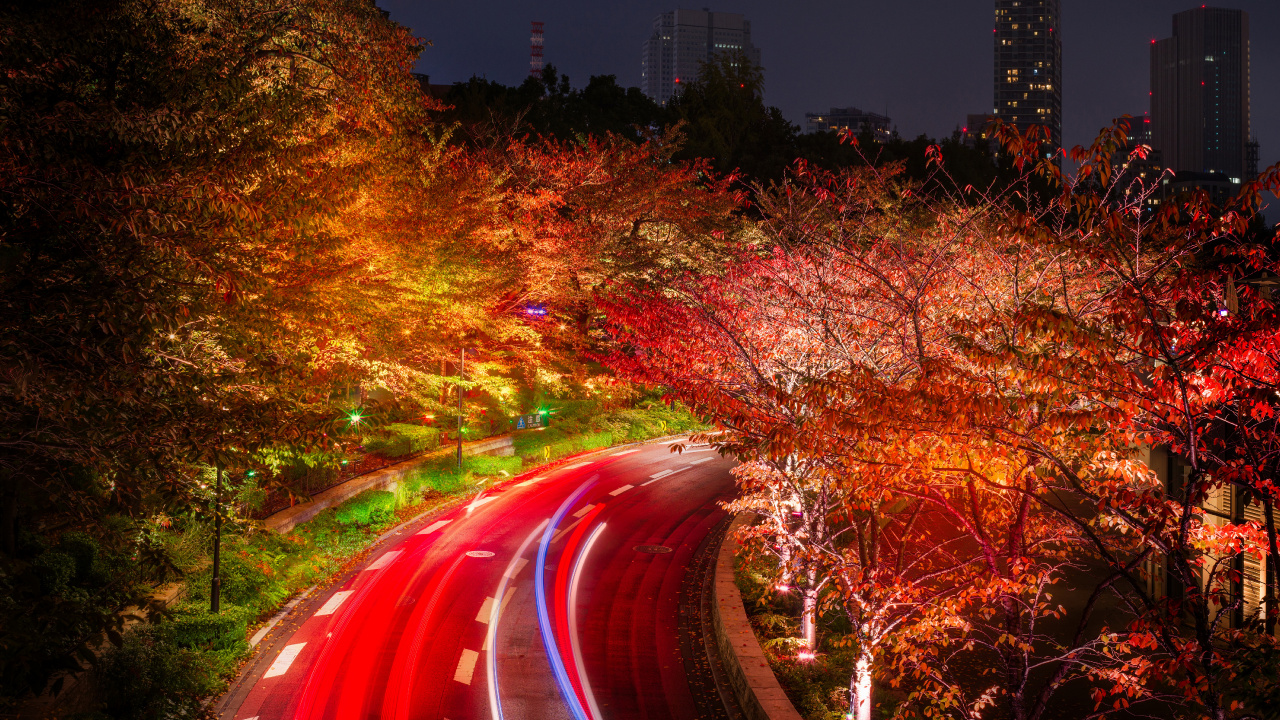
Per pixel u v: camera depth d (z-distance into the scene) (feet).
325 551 72.02
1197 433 24.47
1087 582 61.41
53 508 49.03
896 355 37.37
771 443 29.53
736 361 43.93
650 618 63.10
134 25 36.52
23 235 27.37
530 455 119.55
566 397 140.46
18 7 33.12
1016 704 29.66
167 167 31.37
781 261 52.31
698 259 123.03
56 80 31.48
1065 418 24.90
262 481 57.21
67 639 28.71
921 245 50.39
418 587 66.80
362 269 60.70
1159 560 53.01
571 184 120.67
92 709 40.70
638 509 95.96
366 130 57.21
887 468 30.14
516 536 82.53
